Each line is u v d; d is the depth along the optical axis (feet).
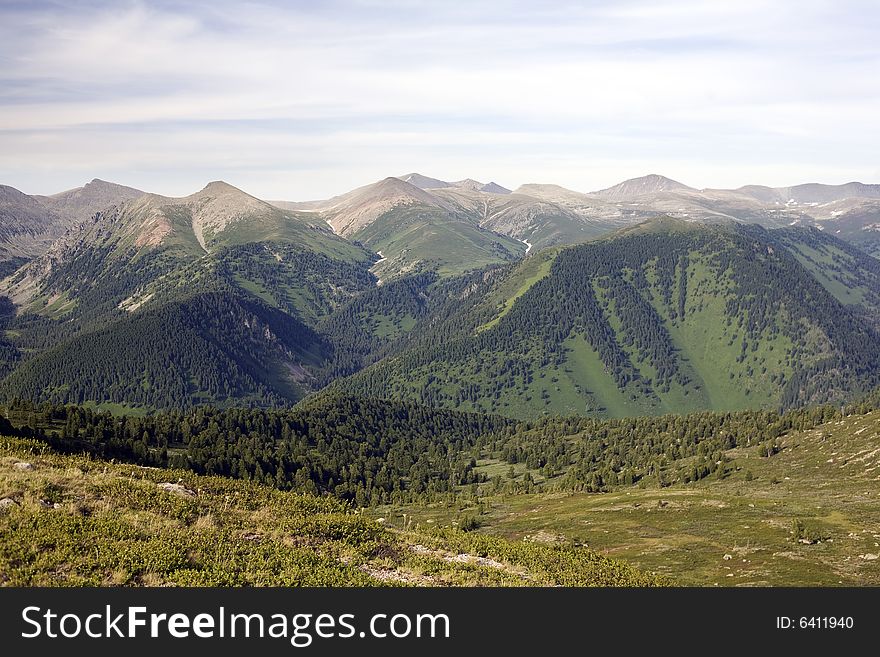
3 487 102.94
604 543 318.65
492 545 137.08
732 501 372.38
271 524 118.52
